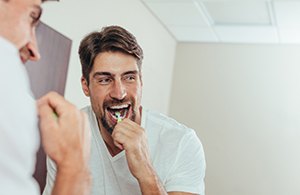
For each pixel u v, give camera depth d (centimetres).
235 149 414
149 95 386
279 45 416
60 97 56
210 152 421
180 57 447
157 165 119
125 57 111
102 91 113
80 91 272
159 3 352
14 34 49
